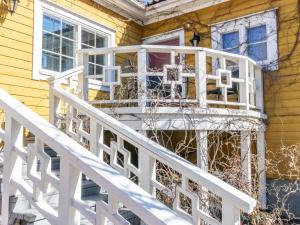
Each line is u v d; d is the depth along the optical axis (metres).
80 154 1.82
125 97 5.10
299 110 5.67
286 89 5.87
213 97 6.69
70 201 1.81
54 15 5.97
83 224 2.49
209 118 4.77
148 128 4.55
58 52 6.04
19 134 2.27
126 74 4.75
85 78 4.89
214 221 2.68
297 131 5.66
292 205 5.55
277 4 6.12
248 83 5.35
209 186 2.37
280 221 4.68
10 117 2.25
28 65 5.38
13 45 5.19
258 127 5.57
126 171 3.52
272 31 6.13
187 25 7.37
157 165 4.00
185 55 6.94
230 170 4.86
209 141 5.36
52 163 3.73
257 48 6.44
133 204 1.51
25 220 2.20
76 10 6.39
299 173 5.53
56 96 4.04
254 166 5.38
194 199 2.84
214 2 6.97
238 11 6.67
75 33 6.44
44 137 2.00
